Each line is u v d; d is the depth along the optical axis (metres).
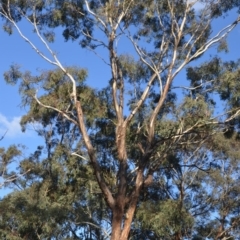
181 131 23.88
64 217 30.08
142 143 26.23
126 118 23.00
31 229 30.42
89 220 30.42
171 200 28.36
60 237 30.56
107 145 30.06
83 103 28.84
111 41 23.12
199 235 32.16
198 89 26.34
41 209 29.83
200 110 25.06
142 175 20.77
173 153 27.89
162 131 24.34
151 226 27.61
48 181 31.33
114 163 29.81
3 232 30.23
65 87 29.09
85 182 30.11
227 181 32.62
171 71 22.28
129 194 20.70
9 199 30.55
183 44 24.61
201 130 24.12
